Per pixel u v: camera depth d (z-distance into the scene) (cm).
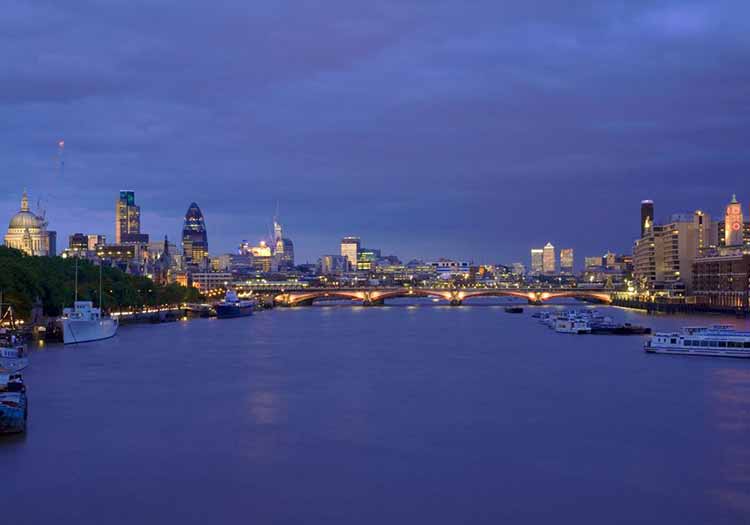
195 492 11256
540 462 12619
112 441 13838
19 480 11731
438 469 12262
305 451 13250
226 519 10294
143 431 14538
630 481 11694
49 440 13862
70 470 12194
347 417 15762
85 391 18538
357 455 13025
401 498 11012
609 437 14138
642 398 17700
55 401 17300
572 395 18125
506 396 18025
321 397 17925
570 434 14350
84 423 15150
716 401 17312
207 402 17275
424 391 18725
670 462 12594
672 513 10481
